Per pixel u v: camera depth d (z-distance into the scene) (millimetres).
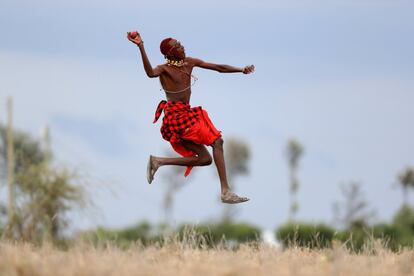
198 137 25781
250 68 26500
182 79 25812
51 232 45719
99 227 39531
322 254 26547
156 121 26203
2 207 48969
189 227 29906
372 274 22703
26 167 53438
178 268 23250
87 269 21938
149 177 26312
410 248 28672
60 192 46969
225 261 24156
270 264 24078
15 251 24453
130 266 22734
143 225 45000
